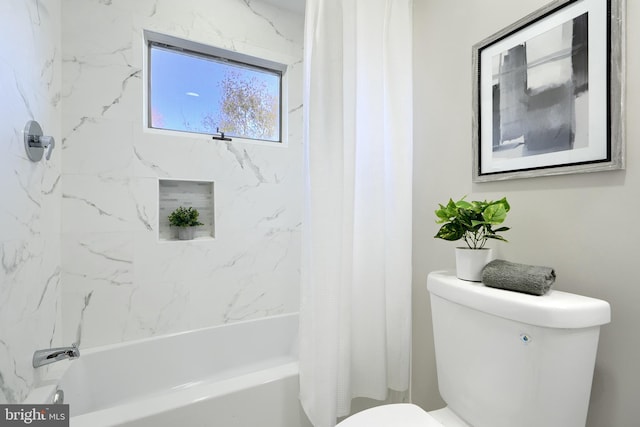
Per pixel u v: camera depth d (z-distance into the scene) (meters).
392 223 1.37
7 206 1.05
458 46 1.22
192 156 2.00
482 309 0.85
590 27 0.82
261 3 2.23
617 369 0.80
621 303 0.78
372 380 1.32
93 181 1.72
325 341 1.16
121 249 1.80
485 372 0.86
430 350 1.36
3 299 1.01
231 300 2.13
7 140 1.05
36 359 1.25
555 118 0.90
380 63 1.33
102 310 1.75
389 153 1.37
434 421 0.88
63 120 1.65
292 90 2.36
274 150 2.29
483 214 0.92
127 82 1.80
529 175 0.97
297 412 1.35
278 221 2.31
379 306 1.31
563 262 0.90
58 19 1.60
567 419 0.75
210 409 1.18
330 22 1.18
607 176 0.81
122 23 1.78
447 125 1.28
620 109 0.77
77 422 1.03
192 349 1.94
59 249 1.63
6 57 1.05
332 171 1.17
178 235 2.01
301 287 1.27
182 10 1.95
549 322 0.71
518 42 1.00
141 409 1.10
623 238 0.78
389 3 1.36
